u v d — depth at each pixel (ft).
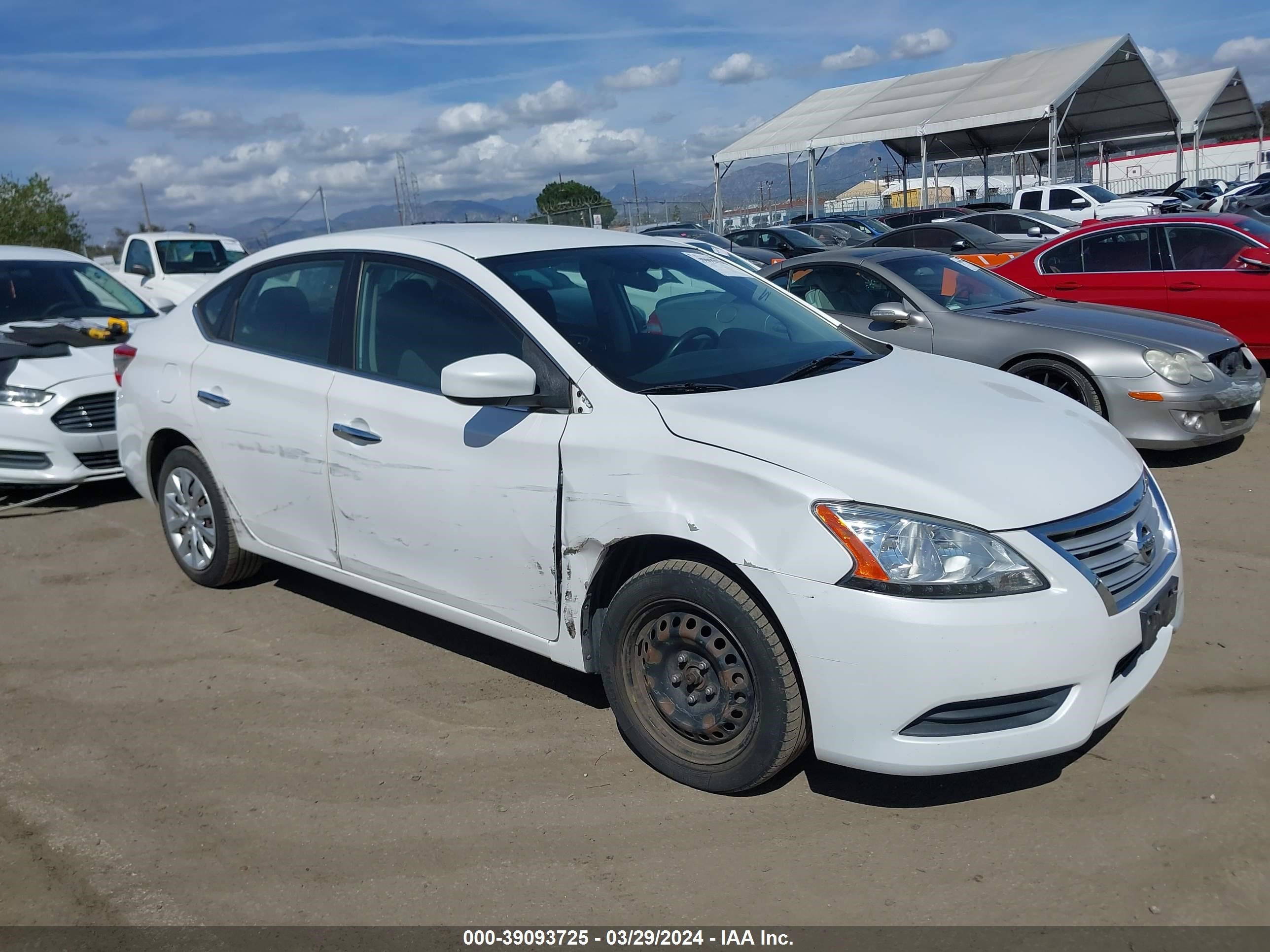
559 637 11.28
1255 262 27.76
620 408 10.66
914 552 8.96
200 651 14.65
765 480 9.45
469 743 11.76
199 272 55.88
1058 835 9.52
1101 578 9.52
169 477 16.66
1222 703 11.68
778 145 108.78
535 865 9.49
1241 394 20.89
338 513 13.42
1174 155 183.32
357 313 13.43
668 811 10.22
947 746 9.02
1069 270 31.14
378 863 9.63
